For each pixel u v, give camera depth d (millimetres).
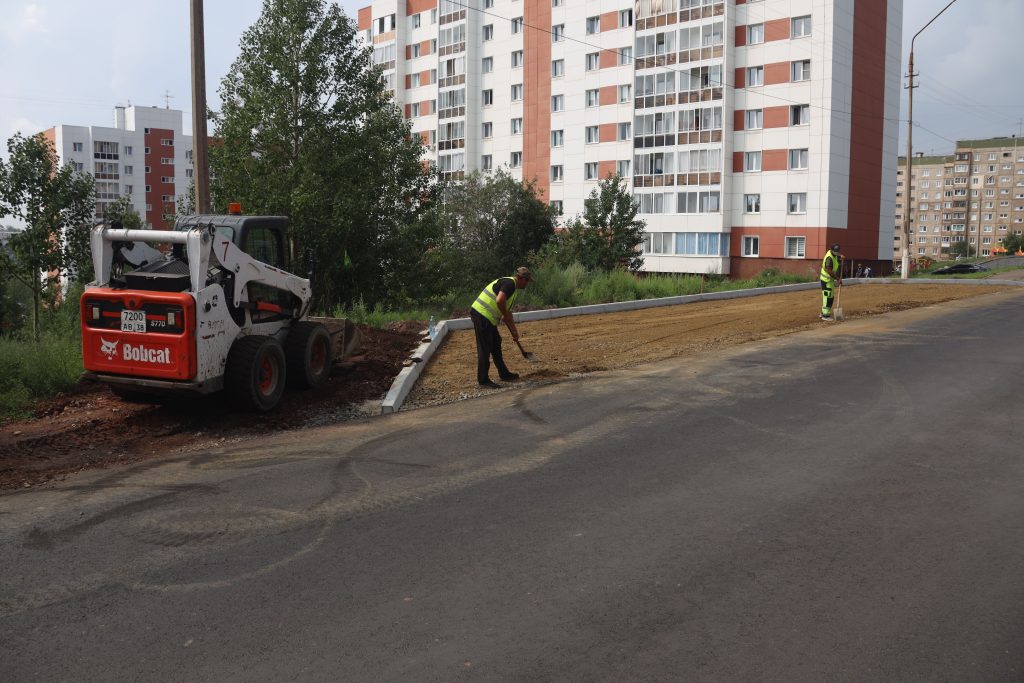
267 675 3525
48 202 16328
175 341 8016
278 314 9672
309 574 4605
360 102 22344
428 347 12680
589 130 57344
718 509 5586
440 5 64875
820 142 47906
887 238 54594
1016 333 14656
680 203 52844
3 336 14508
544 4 59094
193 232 8117
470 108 63750
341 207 21188
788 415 8445
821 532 5121
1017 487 5977
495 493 6027
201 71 14016
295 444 7688
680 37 51938
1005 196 159000
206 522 5512
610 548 4906
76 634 3963
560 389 10023
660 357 12453
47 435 8023
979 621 3920
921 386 9859
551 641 3770
